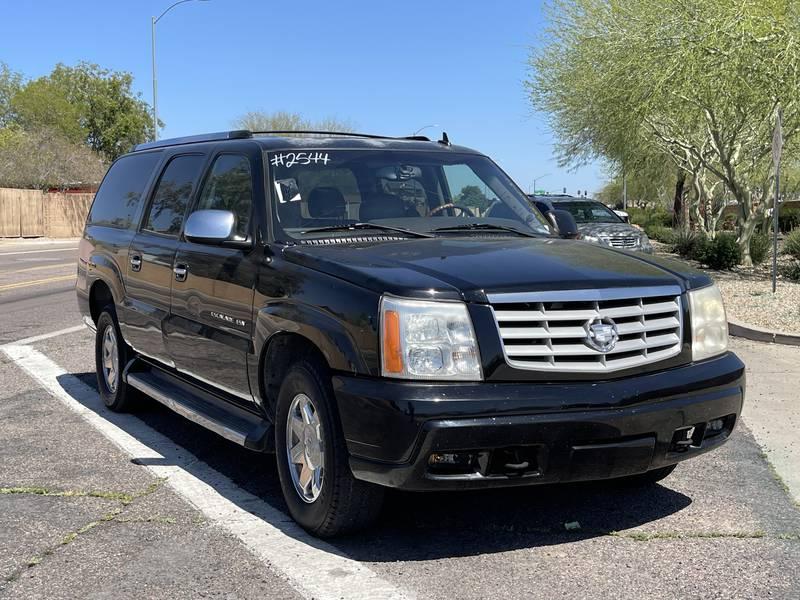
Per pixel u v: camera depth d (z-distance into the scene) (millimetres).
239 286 4844
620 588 3756
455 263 4180
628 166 27797
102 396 7207
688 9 16406
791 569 3961
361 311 3902
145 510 4738
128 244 6484
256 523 4539
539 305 3916
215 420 5109
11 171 44469
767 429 6469
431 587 3758
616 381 3971
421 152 5715
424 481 3732
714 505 4836
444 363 3770
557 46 23906
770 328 10945
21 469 5477
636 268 4402
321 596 3678
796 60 15016
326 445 4059
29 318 12492
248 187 5129
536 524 4531
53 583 3822
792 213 39500
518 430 3725
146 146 7102
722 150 19922
